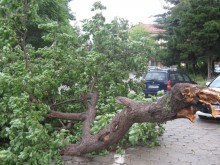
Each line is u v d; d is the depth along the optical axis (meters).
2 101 5.91
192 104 4.83
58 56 6.75
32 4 6.62
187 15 32.34
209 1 32.22
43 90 6.15
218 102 4.62
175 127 10.08
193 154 7.14
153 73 16.34
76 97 6.87
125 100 5.46
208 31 30.92
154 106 5.13
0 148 6.13
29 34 14.66
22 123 5.07
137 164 6.36
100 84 6.98
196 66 37.12
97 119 6.37
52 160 5.91
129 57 7.45
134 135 6.16
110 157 6.70
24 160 5.25
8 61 6.59
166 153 7.13
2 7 6.45
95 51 7.14
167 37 40.41
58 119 6.80
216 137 8.80
